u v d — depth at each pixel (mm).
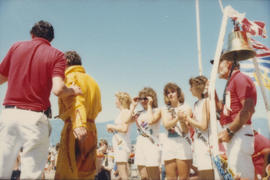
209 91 2033
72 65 2336
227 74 2514
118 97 3916
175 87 3164
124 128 3654
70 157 1956
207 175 2584
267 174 2455
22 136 1756
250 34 2504
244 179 2027
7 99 1854
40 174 1785
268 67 2805
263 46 2832
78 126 1907
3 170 1694
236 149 2088
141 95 3527
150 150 3305
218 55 2055
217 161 1946
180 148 2953
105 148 4688
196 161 2875
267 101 2586
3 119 1792
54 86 1823
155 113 3352
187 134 3027
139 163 3445
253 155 2551
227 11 2109
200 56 2832
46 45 2020
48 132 1922
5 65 2041
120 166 3668
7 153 1721
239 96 2143
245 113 2025
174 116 3053
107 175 4320
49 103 1975
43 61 1911
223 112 2281
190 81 2875
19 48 1987
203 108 2609
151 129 3396
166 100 3215
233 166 2076
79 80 2137
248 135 2119
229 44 2217
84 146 2053
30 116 1791
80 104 1974
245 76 2236
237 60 2287
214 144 1979
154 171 3238
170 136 3047
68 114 2008
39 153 1818
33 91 1848
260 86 2660
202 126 2562
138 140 3496
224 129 2244
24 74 1864
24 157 1740
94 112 2248
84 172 2033
